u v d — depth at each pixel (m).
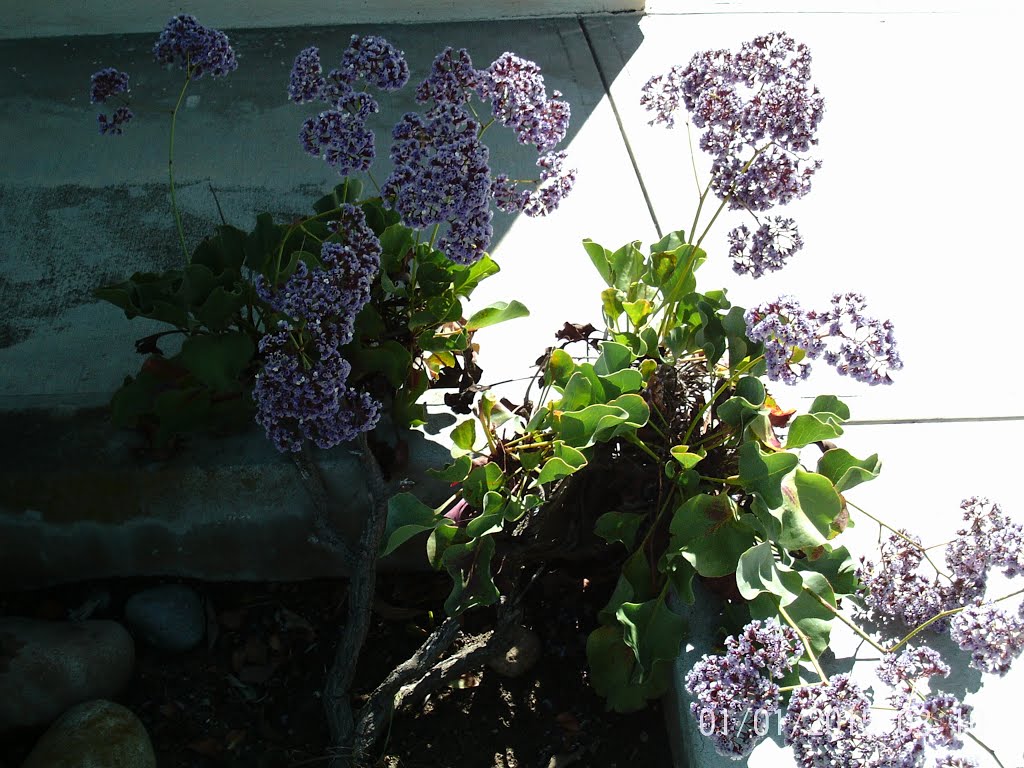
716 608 2.22
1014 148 3.60
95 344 2.77
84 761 1.97
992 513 2.05
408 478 2.40
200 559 2.47
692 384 2.33
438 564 2.07
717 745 1.75
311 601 2.48
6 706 2.09
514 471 2.24
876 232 3.24
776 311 1.94
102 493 2.36
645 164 3.42
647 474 2.29
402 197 1.97
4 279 2.95
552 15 4.17
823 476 2.09
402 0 4.07
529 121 2.12
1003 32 4.18
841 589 2.18
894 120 3.71
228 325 2.27
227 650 2.37
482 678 2.30
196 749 2.17
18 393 2.62
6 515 2.36
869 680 2.13
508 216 3.21
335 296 1.91
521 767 2.17
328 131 2.06
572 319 2.87
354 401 2.00
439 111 2.06
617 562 2.38
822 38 4.12
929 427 2.67
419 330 2.38
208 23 4.03
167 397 2.25
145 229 3.12
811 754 1.66
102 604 2.44
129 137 3.46
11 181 3.27
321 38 4.00
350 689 2.27
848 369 1.94
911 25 4.21
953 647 2.19
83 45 3.92
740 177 2.05
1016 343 2.91
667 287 2.39
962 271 3.12
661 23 4.16
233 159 3.39
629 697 2.16
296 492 2.39
